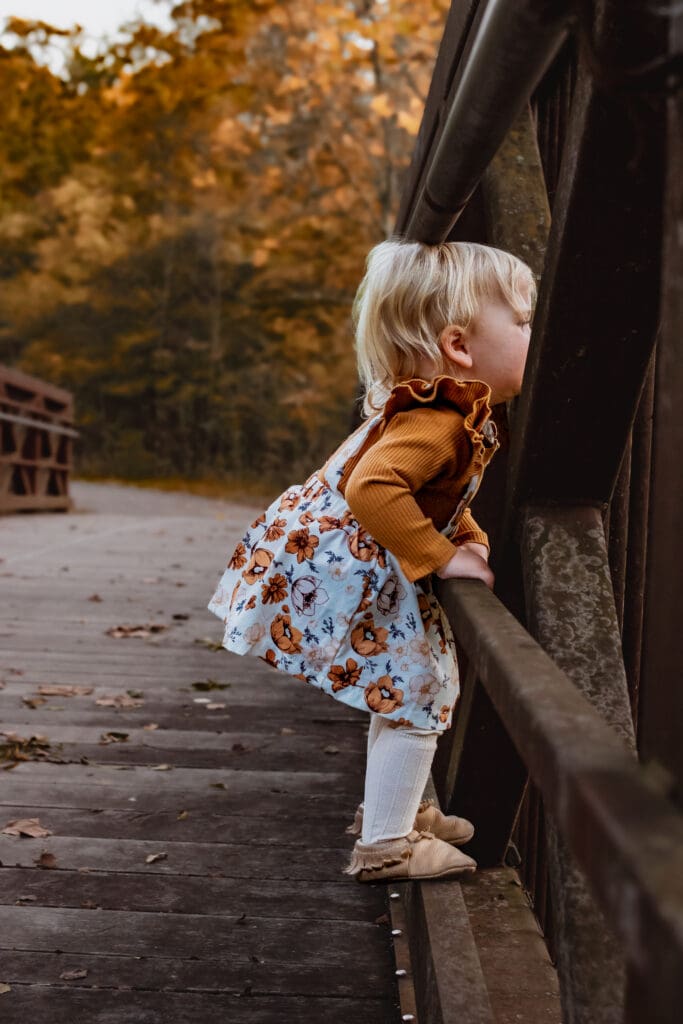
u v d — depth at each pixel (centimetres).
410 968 188
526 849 230
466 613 114
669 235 60
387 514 156
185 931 203
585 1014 104
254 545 193
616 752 62
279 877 228
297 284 1792
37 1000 177
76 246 2123
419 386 166
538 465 157
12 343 2444
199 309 2247
